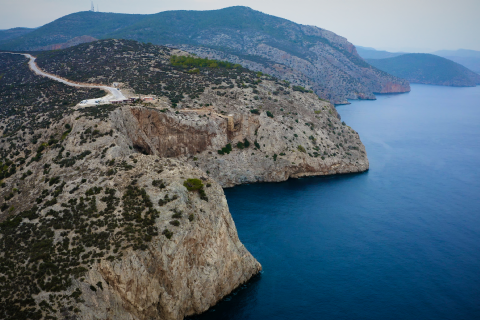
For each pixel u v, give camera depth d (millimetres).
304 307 57156
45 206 54781
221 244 56375
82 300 41375
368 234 81000
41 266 43562
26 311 39250
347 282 63719
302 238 78062
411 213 92562
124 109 85438
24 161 71125
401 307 57906
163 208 52750
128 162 63250
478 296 61062
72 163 65438
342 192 104938
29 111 94188
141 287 45906
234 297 58688
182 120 98438
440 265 69812
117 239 47875
